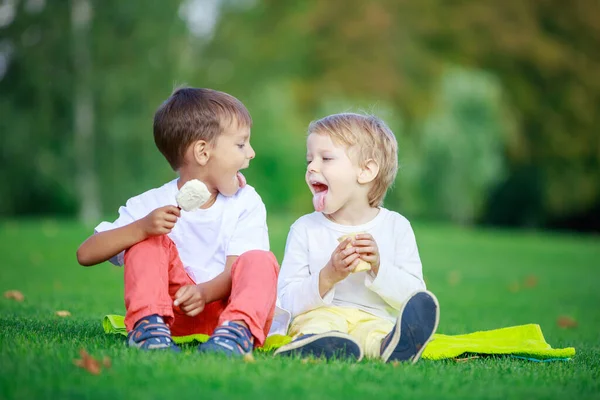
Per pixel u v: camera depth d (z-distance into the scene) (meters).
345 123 4.70
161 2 25.52
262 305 3.98
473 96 30.81
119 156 25.83
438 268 14.20
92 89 25.08
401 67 34.62
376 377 3.45
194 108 4.44
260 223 4.59
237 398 2.94
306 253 4.78
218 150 4.45
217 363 3.47
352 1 34.88
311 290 4.44
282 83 31.91
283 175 30.11
